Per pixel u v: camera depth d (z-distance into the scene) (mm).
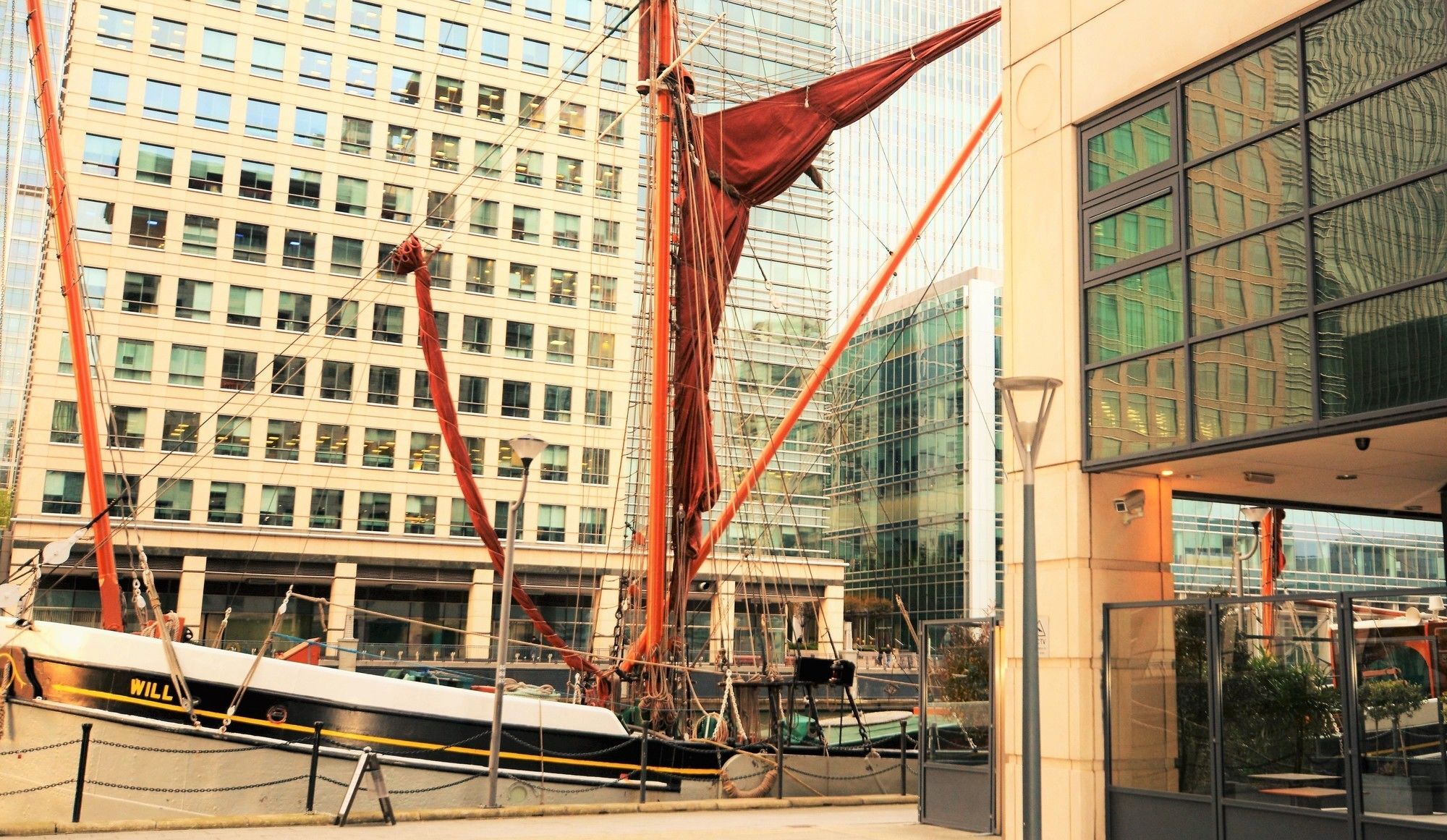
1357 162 12375
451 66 69562
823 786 23719
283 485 63500
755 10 74375
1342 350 12312
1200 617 13977
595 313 70938
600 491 69438
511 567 19594
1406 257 11750
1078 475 15406
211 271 63312
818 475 74750
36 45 24062
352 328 66000
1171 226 14562
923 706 18438
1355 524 49500
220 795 18750
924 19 130625
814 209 77750
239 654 19609
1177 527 63812
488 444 67812
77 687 19344
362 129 67438
